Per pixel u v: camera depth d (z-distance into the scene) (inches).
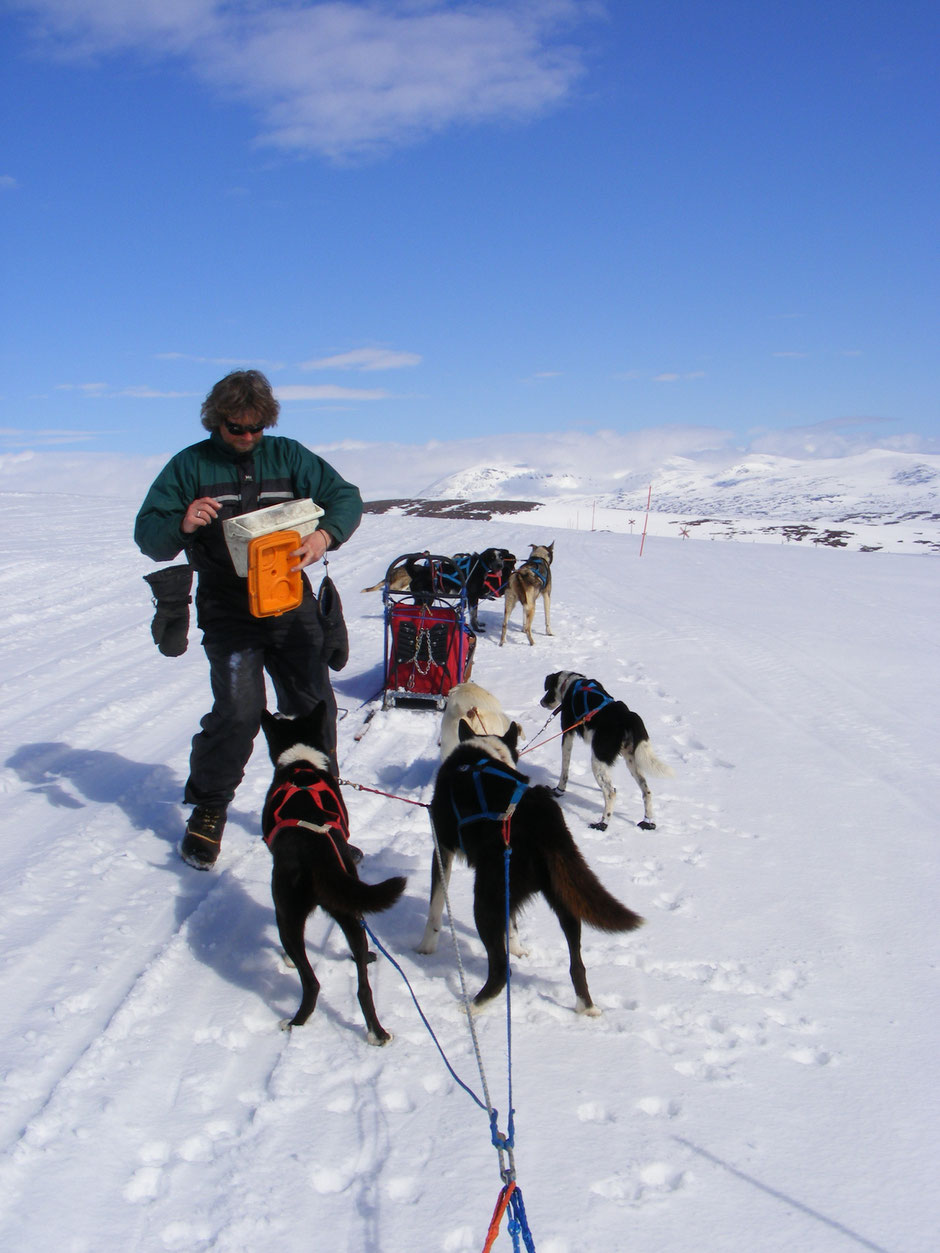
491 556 420.8
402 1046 131.7
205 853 183.2
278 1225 98.1
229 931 162.2
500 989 139.0
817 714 325.1
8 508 874.1
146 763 249.9
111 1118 113.7
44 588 505.0
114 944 155.6
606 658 404.5
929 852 208.8
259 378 167.2
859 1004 146.3
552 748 285.4
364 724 291.7
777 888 188.5
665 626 481.7
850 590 641.6
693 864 199.8
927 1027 140.3
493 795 147.4
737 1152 111.6
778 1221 100.8
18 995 139.1
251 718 180.2
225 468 173.5
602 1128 115.3
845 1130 116.3
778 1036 136.9
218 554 174.7
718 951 162.1
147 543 169.3
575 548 871.7
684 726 307.0
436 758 266.2
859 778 259.0
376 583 581.0
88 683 330.3
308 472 178.7
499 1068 127.2
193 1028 134.0
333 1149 110.1
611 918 136.7
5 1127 111.2
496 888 139.4
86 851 191.5
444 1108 118.3
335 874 130.6
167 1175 104.9
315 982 134.7
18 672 341.4
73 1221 97.7
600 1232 98.2
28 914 163.6
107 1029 131.0
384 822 215.0
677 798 241.8
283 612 163.9
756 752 281.1
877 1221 101.3
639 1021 140.1
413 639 305.7
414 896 181.2
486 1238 95.7
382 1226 98.3
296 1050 129.8
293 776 151.7
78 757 251.8
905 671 393.7
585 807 235.5
